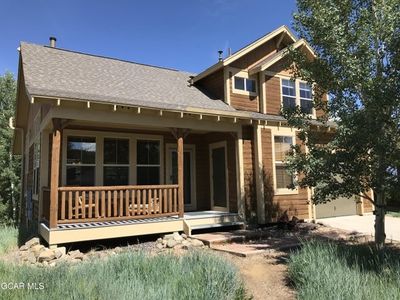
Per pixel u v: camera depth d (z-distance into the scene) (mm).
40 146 10062
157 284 4523
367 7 7023
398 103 6266
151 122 9180
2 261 5812
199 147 12789
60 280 4586
